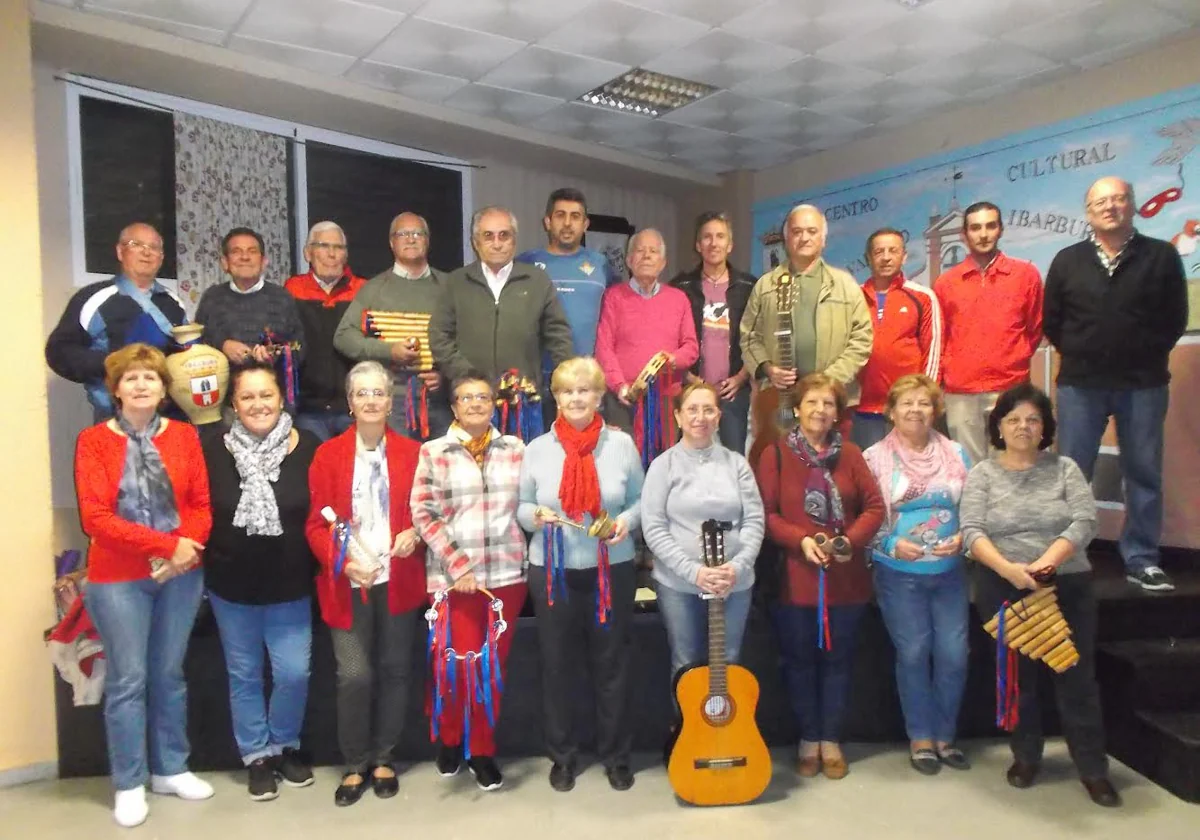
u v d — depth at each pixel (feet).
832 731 9.23
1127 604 10.44
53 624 9.46
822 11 12.23
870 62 14.14
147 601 8.42
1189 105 13.19
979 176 16.17
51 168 13.12
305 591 8.74
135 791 8.38
